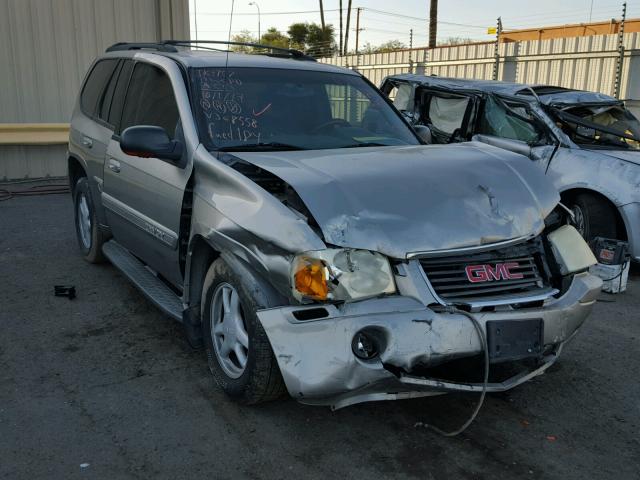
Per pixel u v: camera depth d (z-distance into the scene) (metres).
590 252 3.56
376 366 2.84
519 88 8.11
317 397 2.84
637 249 6.27
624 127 7.97
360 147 4.15
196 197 3.65
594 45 14.04
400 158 3.66
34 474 2.84
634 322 5.07
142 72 4.85
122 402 3.50
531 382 3.90
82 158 5.57
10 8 10.42
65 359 4.04
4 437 3.13
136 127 3.75
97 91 5.68
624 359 4.31
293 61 4.77
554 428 3.37
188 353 4.16
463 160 3.70
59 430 3.21
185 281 3.79
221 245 3.34
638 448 3.21
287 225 2.99
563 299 3.34
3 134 10.45
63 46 10.95
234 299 3.36
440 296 3.02
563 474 2.96
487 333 3.00
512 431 3.32
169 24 11.72
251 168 3.47
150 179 4.18
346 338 2.80
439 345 2.90
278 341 2.85
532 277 3.34
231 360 3.49
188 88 4.12
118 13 11.30
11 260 6.20
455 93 8.73
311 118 4.29
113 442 3.11
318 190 3.09
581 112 7.78
